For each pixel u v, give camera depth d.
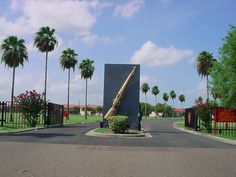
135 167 13.59
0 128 35.59
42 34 69.81
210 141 28.39
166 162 15.20
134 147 21.62
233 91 39.22
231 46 38.53
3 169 12.23
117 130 32.56
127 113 40.72
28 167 12.80
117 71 41.69
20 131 32.72
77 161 14.73
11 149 18.33
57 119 49.81
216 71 41.16
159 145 23.41
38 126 42.22
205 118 41.31
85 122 67.31
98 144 22.97
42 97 42.78
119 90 41.47
